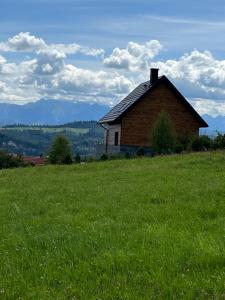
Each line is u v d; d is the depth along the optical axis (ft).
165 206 50.75
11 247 34.81
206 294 23.49
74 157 154.61
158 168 90.53
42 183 83.20
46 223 44.47
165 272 27.30
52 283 26.30
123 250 31.91
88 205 53.98
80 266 29.09
